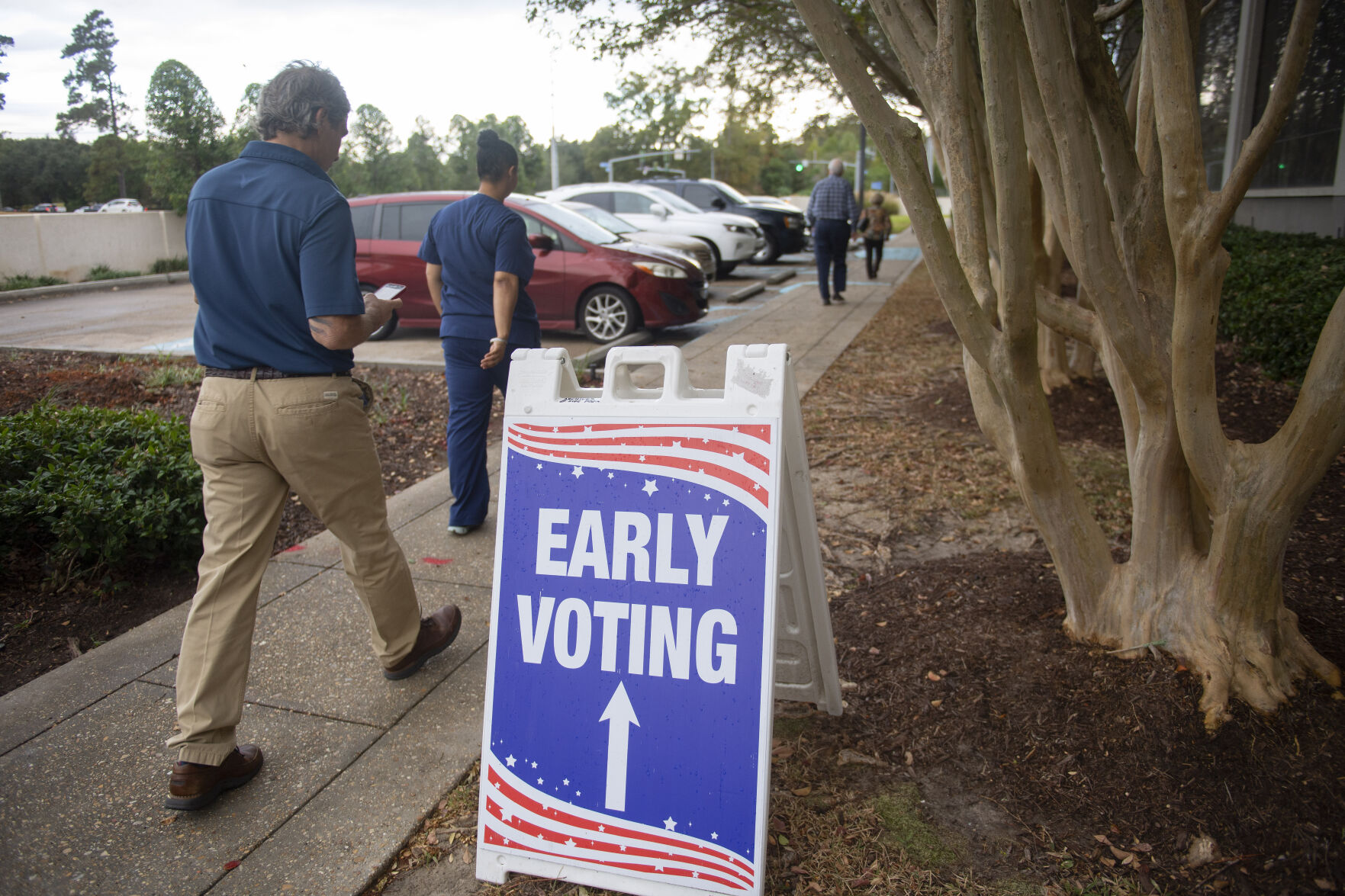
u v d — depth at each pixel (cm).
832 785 246
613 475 218
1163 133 218
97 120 9056
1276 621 255
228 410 238
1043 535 292
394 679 302
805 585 248
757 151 7406
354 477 261
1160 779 233
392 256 1009
